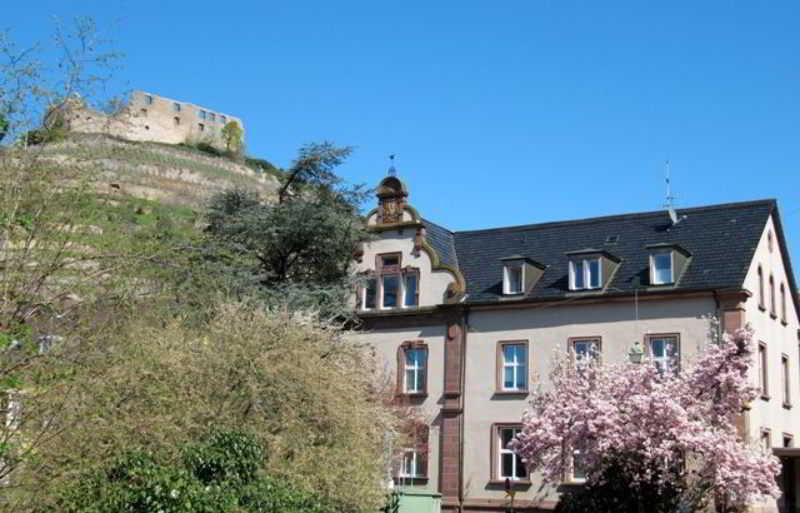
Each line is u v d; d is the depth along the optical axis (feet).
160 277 59.11
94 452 50.06
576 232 132.67
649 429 82.99
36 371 46.73
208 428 64.18
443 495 123.54
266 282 120.78
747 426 108.68
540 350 122.72
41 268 48.88
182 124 445.37
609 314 119.55
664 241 123.95
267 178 417.69
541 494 117.80
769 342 120.67
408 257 134.21
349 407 83.97
